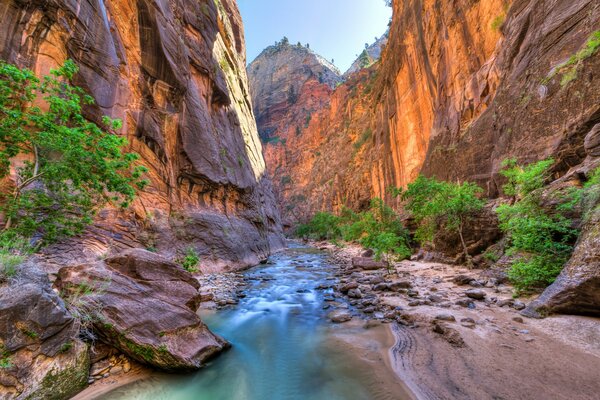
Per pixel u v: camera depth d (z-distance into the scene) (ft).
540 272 23.73
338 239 162.20
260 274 54.34
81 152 19.98
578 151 31.71
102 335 15.87
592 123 30.60
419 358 16.56
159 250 43.98
